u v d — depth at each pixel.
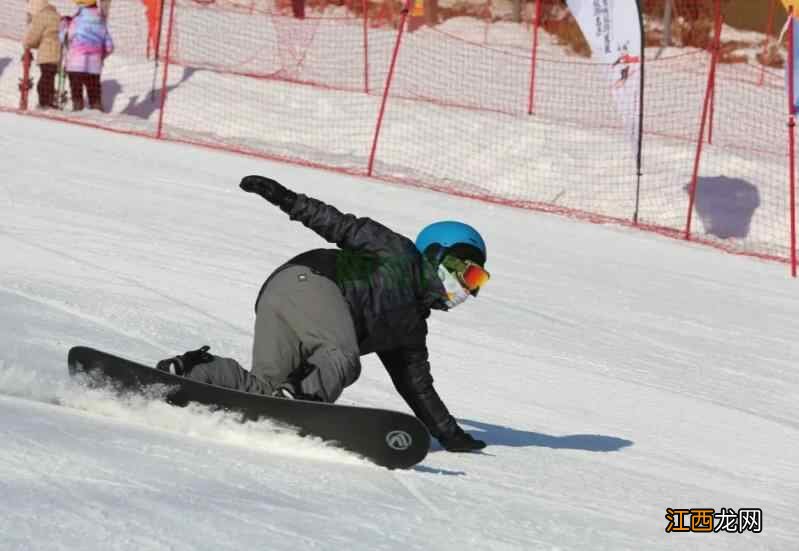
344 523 6.73
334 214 9.20
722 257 31.09
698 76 50.50
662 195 36.28
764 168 38.19
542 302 21.88
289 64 48.31
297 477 7.66
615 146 38.84
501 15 57.84
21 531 5.35
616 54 32.44
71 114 37.88
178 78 42.38
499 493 8.80
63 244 19.08
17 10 50.94
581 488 9.77
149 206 24.62
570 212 34.22
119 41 48.41
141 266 18.36
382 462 8.52
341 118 40.75
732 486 11.34
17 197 23.19
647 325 21.52
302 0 54.03
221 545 5.77
